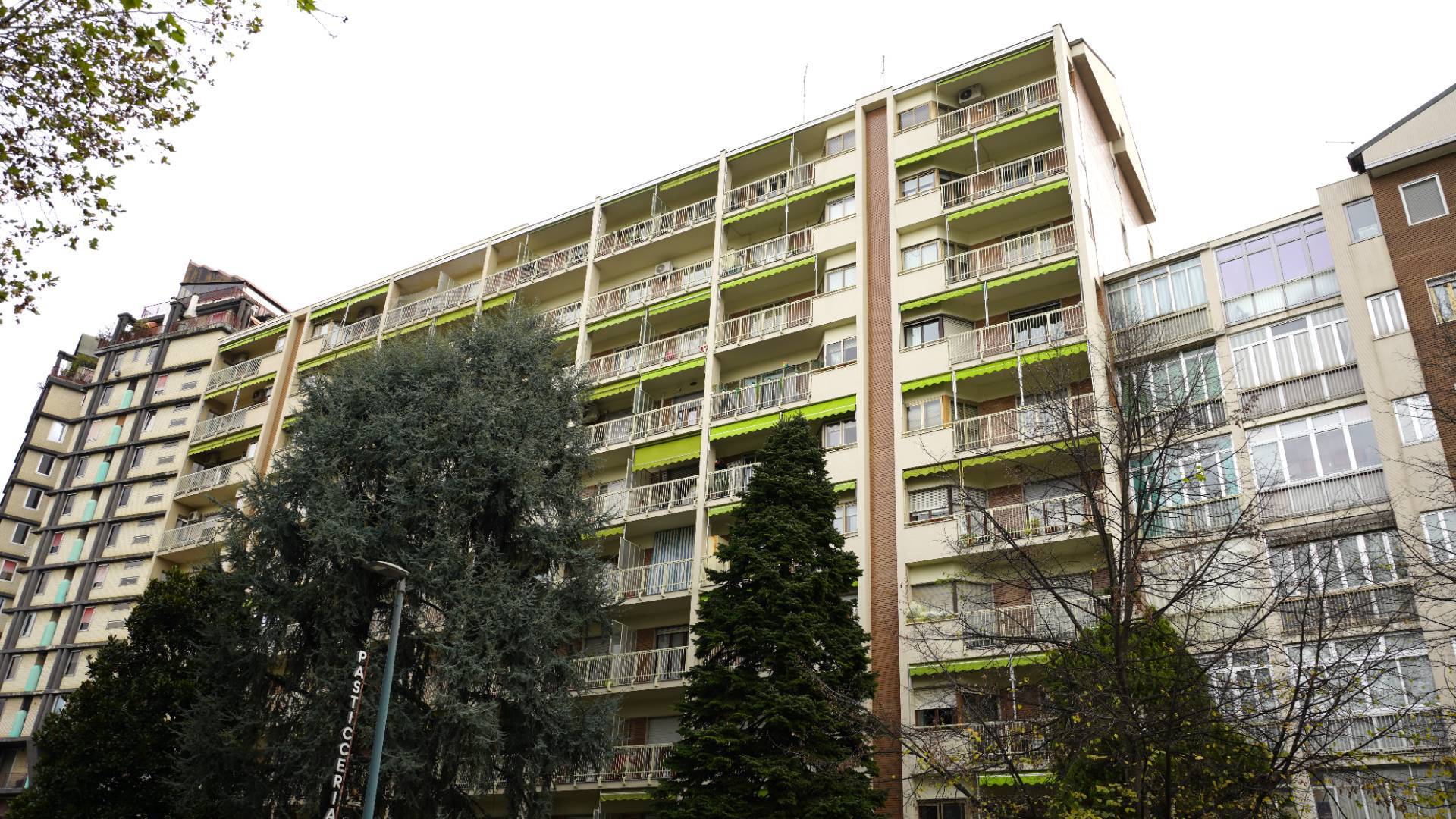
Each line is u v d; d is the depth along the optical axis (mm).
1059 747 16344
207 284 58969
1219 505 24344
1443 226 24391
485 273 43938
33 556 50844
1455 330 21828
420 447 24328
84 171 12828
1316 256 26203
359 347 45156
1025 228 31703
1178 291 28141
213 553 25391
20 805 27641
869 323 32188
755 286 35781
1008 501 27531
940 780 21953
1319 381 24859
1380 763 19953
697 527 31453
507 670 22562
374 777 18812
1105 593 17547
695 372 35719
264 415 46812
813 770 20891
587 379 30047
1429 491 22078
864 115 36500
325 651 22297
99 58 12430
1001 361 28641
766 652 21922
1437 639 20625
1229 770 15445
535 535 24953
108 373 55094
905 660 25953
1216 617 21234
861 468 29484
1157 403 19578
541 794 23266
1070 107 31406
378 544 23234
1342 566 22219
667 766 21766
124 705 28172
